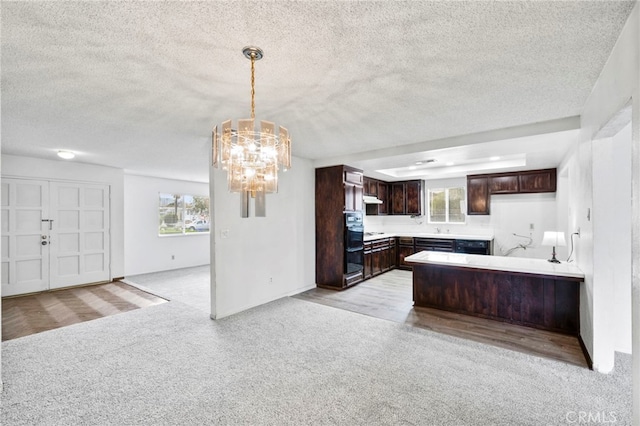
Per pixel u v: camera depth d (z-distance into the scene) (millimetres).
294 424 1892
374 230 7480
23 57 1816
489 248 5859
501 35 1647
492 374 2438
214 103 2611
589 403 2057
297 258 5043
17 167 4801
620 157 2824
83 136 3645
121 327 3514
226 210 3943
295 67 1984
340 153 4801
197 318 3812
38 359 2742
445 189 7000
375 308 4168
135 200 6734
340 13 1445
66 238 5352
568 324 3217
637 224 1428
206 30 1577
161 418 1951
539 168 5379
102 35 1606
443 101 2586
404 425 1864
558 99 2553
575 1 1384
